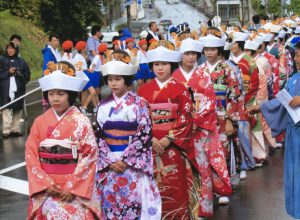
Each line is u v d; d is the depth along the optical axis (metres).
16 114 14.08
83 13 37.56
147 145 6.00
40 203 5.42
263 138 10.41
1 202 8.50
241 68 9.84
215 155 7.52
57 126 5.43
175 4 78.81
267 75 11.21
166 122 6.61
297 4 51.75
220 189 7.61
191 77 7.44
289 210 6.48
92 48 18.50
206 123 7.43
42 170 5.40
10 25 31.42
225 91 8.47
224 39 8.45
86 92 16.62
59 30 36.84
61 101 5.43
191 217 6.95
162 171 6.64
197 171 7.05
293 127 6.41
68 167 5.40
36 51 32.81
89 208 5.43
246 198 8.38
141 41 18.44
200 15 74.00
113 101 6.04
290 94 6.46
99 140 6.05
